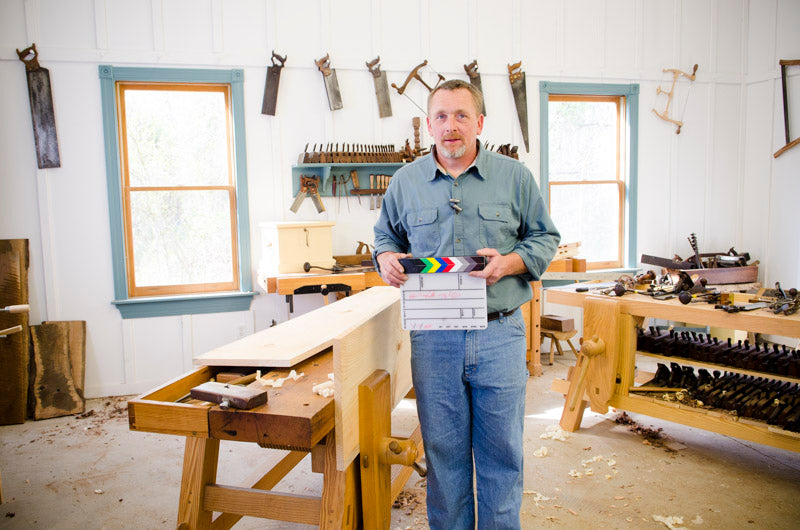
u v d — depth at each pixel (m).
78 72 4.16
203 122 4.52
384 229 2.09
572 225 5.36
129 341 4.34
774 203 5.35
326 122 4.64
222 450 3.33
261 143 4.54
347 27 4.63
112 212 4.27
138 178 4.43
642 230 5.41
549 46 5.07
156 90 4.40
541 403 3.93
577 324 5.43
